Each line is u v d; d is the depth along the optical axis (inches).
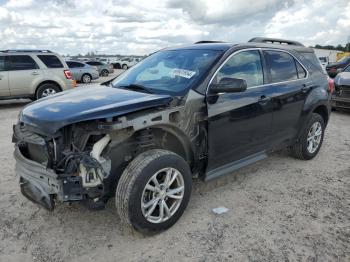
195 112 139.8
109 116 117.2
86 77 885.8
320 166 209.8
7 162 207.9
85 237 130.7
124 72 187.9
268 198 164.1
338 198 165.6
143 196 123.6
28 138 125.0
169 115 131.3
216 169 157.1
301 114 199.5
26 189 137.4
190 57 163.0
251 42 180.7
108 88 159.0
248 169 201.8
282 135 189.9
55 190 116.9
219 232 134.1
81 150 118.8
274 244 126.7
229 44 168.4
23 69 430.9
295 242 128.2
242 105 157.5
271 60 181.5
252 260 117.7
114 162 125.5
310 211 151.9
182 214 140.5
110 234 132.7
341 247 125.6
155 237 130.8
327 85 220.7
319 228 137.9
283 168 204.5
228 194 167.5
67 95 147.6
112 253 121.3
